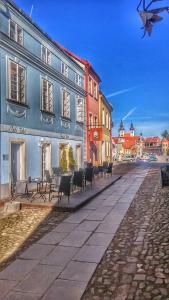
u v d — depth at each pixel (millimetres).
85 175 16344
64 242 7469
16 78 13930
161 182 18219
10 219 9719
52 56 18156
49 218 9898
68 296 4852
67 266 6016
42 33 16484
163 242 7164
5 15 13094
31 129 15438
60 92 19516
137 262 6105
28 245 7277
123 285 5184
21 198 12586
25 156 14750
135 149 104688
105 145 34031
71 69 21703
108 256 6508
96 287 5164
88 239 7680
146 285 5133
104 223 9211
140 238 7590
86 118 25391
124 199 13312
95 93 29000
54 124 18562
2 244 7359
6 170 12992
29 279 5461
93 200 13117
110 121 38031
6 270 5848
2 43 12711
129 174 25828
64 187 11773
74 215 10305
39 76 16328
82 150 24219
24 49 14445
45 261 6281
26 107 14867
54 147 18547
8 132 13281
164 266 5836
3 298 4797
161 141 144000
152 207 11297
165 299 4668
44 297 4820
